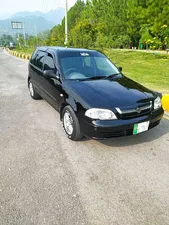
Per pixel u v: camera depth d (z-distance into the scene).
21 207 2.37
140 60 15.41
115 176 2.89
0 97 6.71
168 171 2.99
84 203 2.43
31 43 47.38
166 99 5.34
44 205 2.40
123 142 3.78
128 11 29.80
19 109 5.54
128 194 2.57
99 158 3.31
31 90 6.48
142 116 3.37
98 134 3.20
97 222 2.20
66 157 3.33
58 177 2.86
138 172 2.97
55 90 4.23
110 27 34.09
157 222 2.20
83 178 2.85
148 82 8.08
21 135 4.06
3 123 4.61
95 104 3.21
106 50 23.08
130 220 2.22
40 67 5.28
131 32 31.77
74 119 3.53
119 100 3.29
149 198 2.51
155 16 24.36
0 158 3.29
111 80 4.07
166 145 3.68
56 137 3.98
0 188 2.65
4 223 2.18
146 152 3.47
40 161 3.22
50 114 5.15
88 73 4.24
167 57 15.52
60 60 4.32
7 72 12.21
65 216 2.26
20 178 2.84
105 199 2.49
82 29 25.44
